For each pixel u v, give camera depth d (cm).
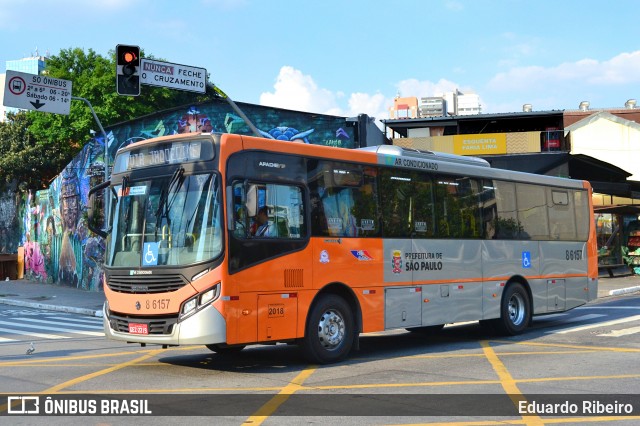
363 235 1133
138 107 4194
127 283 986
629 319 1706
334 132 3081
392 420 673
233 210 953
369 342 1389
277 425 654
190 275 930
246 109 3064
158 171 1012
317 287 1046
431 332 1575
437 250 1270
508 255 1443
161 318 948
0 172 4781
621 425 655
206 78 1702
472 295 1342
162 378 930
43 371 998
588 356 1109
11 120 5125
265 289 974
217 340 915
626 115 4594
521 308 1473
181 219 966
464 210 1348
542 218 1560
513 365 1024
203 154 973
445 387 845
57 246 3631
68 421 678
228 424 659
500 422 664
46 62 4503
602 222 3400
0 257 4038
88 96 4206
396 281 1181
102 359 1134
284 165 1031
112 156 3192
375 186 1170
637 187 3347
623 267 3359
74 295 2944
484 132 4050
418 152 1283
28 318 2102
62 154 4931
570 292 1627
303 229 1041
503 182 1459
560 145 3769
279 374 959
